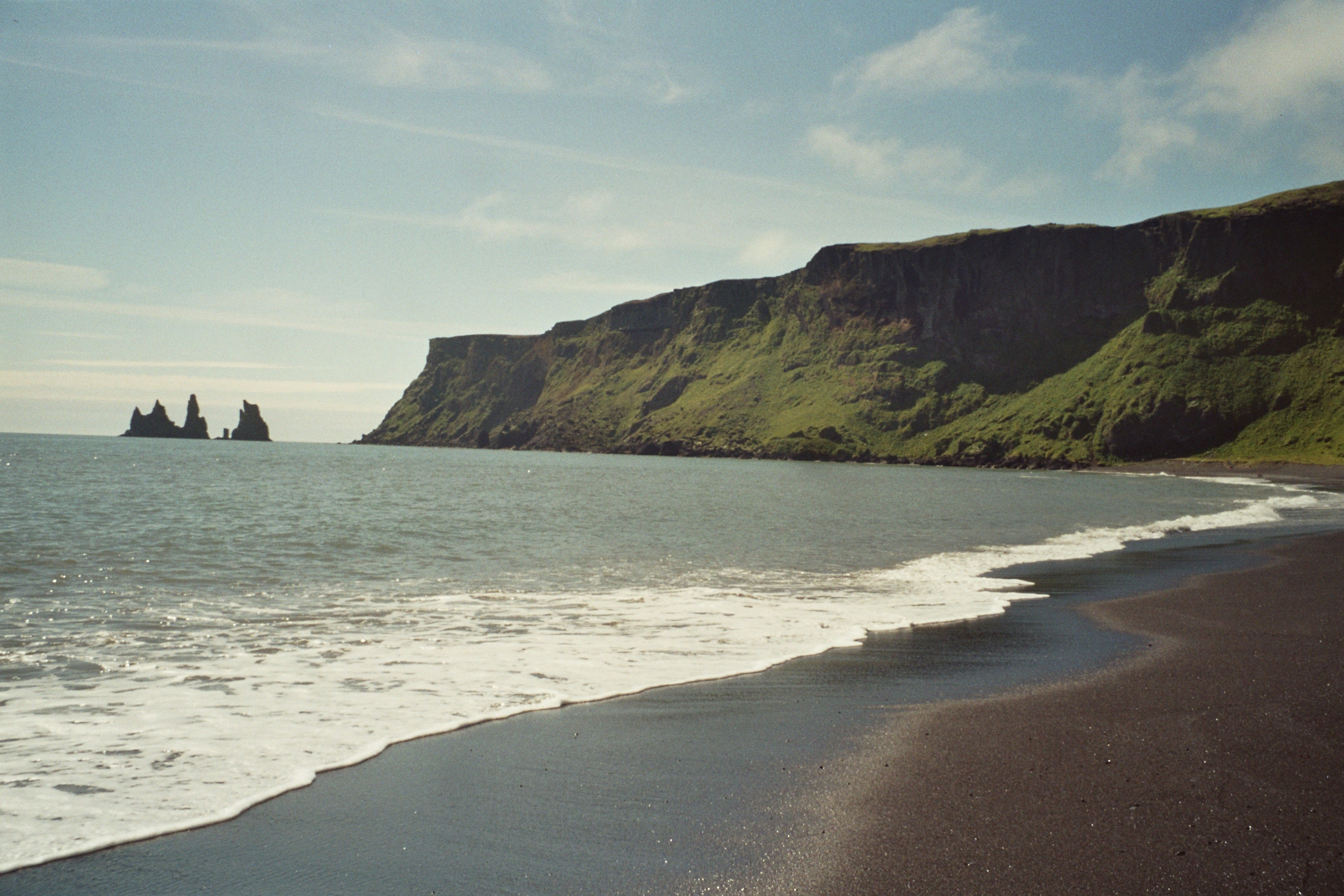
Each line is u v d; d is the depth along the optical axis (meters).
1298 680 12.05
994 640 14.91
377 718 10.05
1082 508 52.94
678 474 119.50
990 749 9.20
